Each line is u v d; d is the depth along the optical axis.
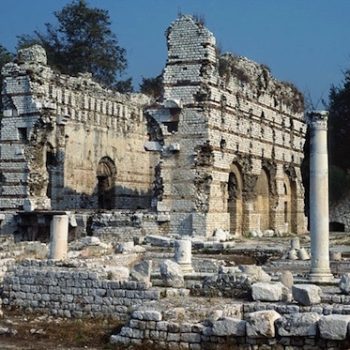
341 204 80.31
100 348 21.02
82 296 26.39
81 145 64.69
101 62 106.56
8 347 21.33
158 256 39.59
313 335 18.14
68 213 51.97
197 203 49.78
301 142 72.88
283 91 68.19
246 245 45.56
